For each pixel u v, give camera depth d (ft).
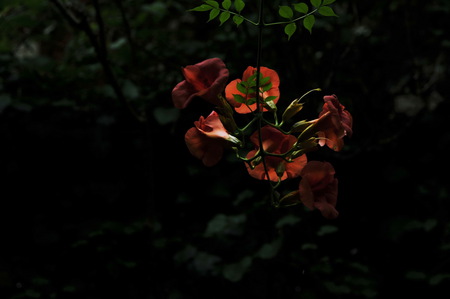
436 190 11.30
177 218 11.43
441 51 11.72
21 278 10.74
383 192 11.39
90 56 10.46
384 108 11.35
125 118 11.19
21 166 11.11
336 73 11.07
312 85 10.86
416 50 11.66
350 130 3.69
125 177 11.38
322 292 10.52
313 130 3.68
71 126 11.13
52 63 11.00
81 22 8.11
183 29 12.21
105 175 11.35
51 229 11.06
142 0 11.36
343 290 9.97
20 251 11.12
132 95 10.59
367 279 10.48
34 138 11.05
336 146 3.71
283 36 10.38
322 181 3.45
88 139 11.12
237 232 10.48
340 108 3.82
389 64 11.28
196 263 10.27
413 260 11.22
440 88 11.26
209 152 3.73
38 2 10.14
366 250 11.38
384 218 11.35
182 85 3.75
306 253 10.78
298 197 3.72
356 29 11.35
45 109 11.07
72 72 11.03
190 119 10.99
